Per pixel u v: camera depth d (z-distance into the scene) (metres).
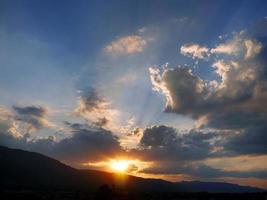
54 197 187.62
